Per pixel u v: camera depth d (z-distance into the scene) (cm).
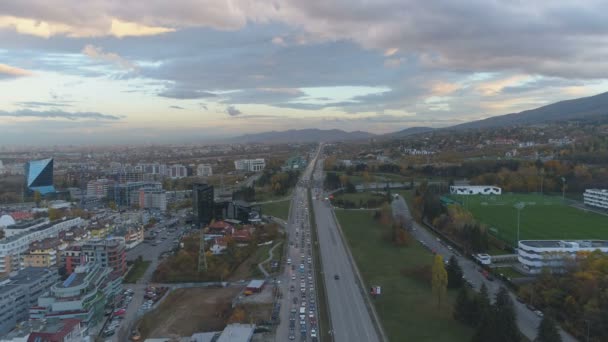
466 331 19825
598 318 18662
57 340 17100
